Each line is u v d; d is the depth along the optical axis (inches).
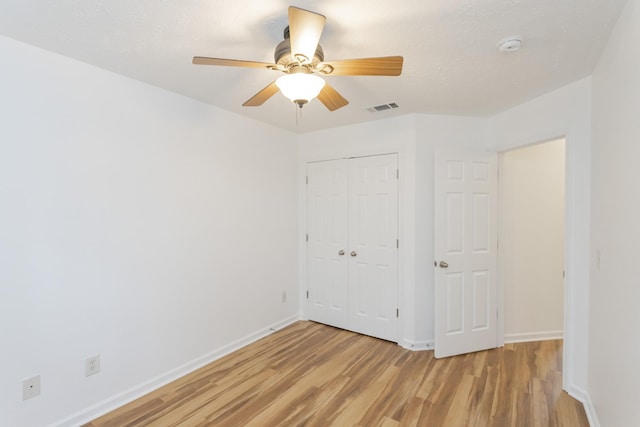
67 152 80.3
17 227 72.6
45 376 76.6
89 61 82.4
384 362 114.1
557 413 85.6
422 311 125.6
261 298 137.6
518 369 109.0
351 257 143.3
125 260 91.8
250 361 115.1
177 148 105.0
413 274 125.0
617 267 65.9
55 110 78.0
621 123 63.7
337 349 125.0
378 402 90.6
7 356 71.3
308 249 157.6
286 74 67.4
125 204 91.7
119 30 68.2
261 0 57.7
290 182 153.9
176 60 81.9
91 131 84.5
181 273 106.3
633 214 56.9
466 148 127.2
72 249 81.3
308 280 158.1
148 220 97.2
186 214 107.8
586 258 91.2
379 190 134.7
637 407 53.7
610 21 64.4
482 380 101.9
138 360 94.6
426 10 60.2
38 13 61.9
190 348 108.7
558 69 86.3
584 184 91.9
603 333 75.4
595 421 78.8
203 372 107.5
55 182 78.3
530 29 67.0
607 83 73.7
